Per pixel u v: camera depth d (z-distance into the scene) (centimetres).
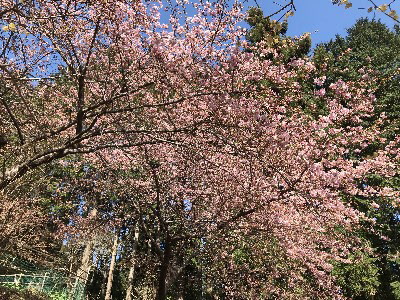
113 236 1425
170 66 537
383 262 1535
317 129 648
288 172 666
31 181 838
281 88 593
